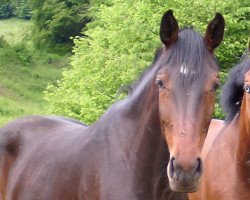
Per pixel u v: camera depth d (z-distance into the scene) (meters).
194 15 16.83
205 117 4.49
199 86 4.48
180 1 17.09
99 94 17.69
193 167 4.27
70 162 5.57
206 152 7.13
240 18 17.61
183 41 4.63
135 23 17.42
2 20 64.44
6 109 32.44
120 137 5.24
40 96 39.53
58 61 49.06
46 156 5.99
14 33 58.34
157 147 4.98
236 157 6.30
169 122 4.51
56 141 6.09
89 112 17.48
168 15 4.71
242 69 6.48
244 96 6.14
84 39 21.62
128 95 5.43
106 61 17.42
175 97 4.48
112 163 5.17
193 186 4.30
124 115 5.32
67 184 5.52
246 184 6.24
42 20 53.75
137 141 5.10
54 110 19.55
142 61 16.42
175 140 4.38
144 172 5.04
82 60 19.64
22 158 6.33
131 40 17.80
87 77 18.30
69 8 52.78
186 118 4.40
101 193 5.16
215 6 16.75
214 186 6.55
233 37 16.95
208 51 4.73
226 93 6.67
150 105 4.98
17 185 6.16
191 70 4.50
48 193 5.69
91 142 5.46
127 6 19.03
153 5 18.02
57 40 52.34
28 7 63.06
